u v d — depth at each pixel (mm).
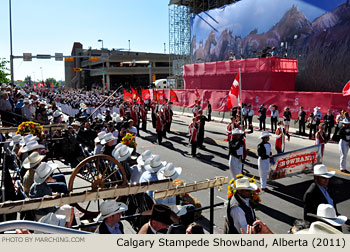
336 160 12805
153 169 6375
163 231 3602
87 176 9320
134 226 6457
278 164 9562
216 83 31531
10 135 12812
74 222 5945
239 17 34594
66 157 11766
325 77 26266
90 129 12625
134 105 20297
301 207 8000
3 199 5094
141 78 93438
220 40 37688
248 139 17688
